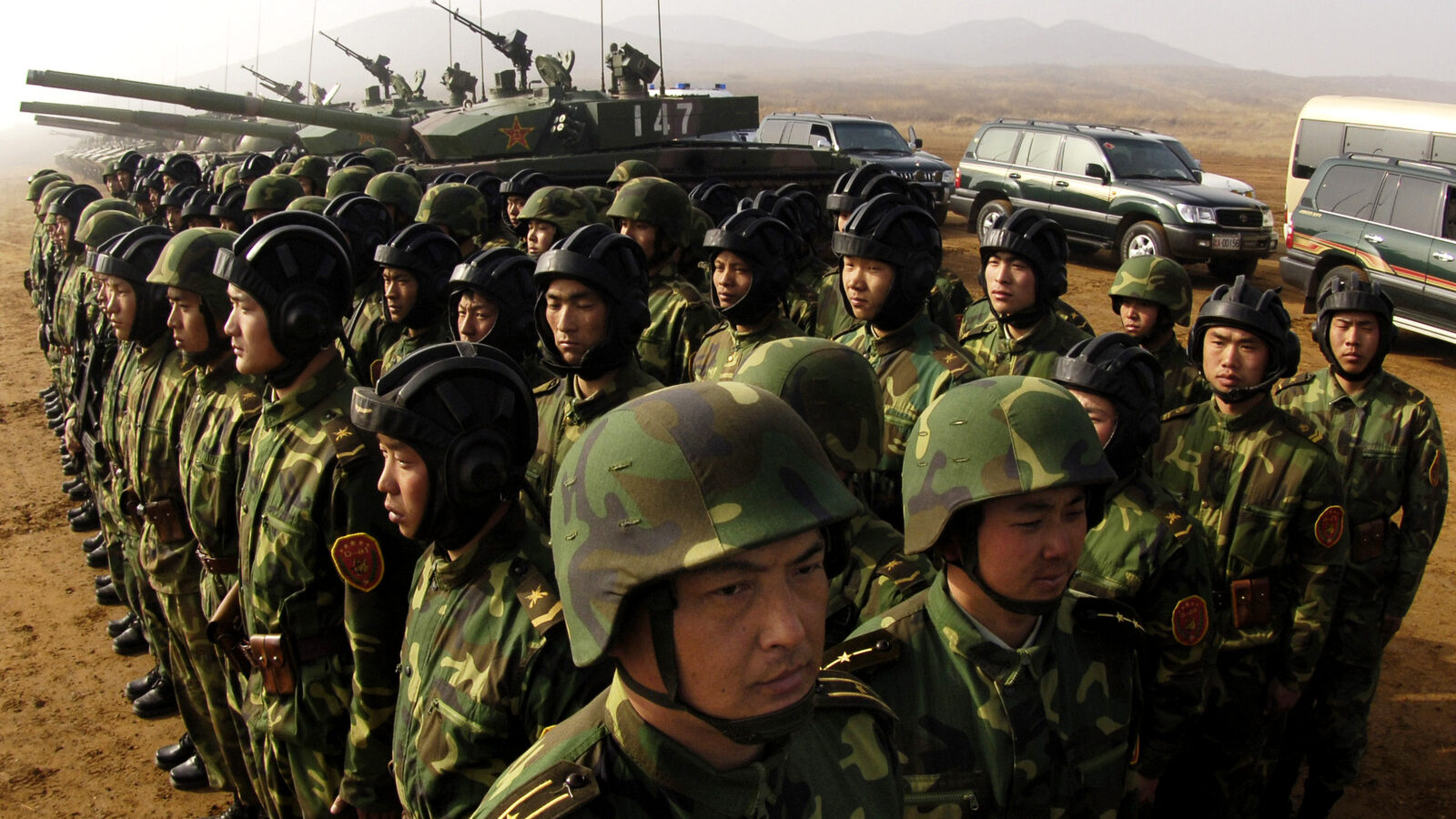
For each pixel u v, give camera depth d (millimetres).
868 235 4273
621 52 16031
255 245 3396
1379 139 17000
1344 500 3689
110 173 15820
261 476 3465
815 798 1748
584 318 3812
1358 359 4562
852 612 3104
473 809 2471
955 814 2285
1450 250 11969
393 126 15781
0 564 7738
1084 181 17109
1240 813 3971
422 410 2576
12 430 10750
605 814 1590
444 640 2588
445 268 5754
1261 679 3791
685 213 6168
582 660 1476
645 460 1473
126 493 5285
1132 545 3008
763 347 3119
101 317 6414
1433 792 4934
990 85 162500
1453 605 6758
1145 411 3066
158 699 5859
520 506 2748
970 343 5820
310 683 3424
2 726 5719
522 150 14734
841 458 3002
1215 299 3771
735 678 1459
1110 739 2469
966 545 2328
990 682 2352
